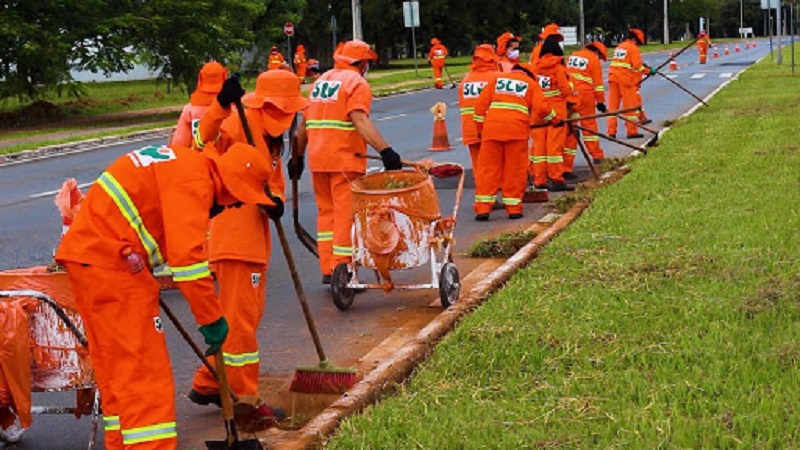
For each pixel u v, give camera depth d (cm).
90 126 3192
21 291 579
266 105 701
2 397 584
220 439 632
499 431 562
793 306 746
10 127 3259
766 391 592
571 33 6944
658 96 3309
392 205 884
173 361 802
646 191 1297
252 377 654
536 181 1517
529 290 847
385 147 916
